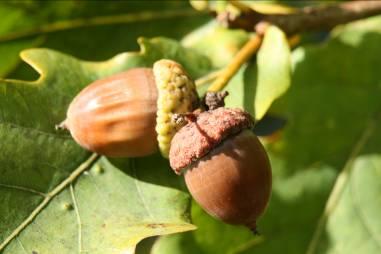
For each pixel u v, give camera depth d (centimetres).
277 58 26
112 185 26
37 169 25
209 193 24
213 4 30
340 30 30
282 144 29
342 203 29
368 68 30
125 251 24
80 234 25
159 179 26
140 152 25
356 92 30
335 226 29
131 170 26
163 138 25
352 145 29
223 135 24
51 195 25
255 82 26
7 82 26
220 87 26
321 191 29
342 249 29
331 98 29
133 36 30
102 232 25
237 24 27
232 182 24
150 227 24
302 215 29
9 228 24
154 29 30
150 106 25
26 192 25
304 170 29
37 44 30
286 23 28
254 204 24
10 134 25
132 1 30
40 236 25
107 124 25
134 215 25
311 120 29
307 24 28
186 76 25
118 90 25
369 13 28
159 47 28
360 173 29
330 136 29
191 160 24
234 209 24
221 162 24
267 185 24
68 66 27
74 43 30
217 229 28
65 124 25
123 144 25
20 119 26
